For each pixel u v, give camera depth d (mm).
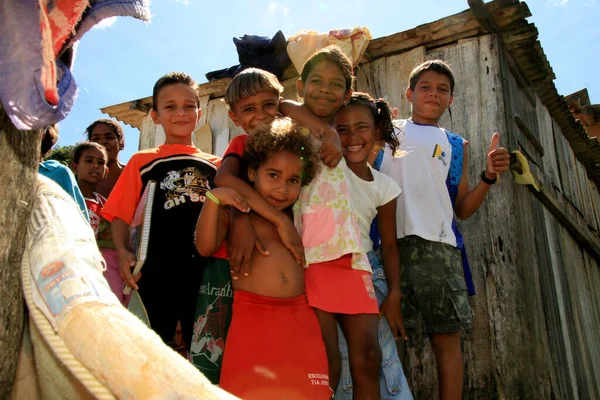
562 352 4859
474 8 4195
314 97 2605
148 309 2498
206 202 2145
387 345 2744
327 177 2434
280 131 2297
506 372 3635
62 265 1146
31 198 1280
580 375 5430
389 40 4754
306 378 1916
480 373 3703
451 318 2879
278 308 2057
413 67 4750
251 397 1865
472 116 4367
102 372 969
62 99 1302
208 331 2219
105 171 3635
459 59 4566
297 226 2416
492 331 3764
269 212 2209
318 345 2023
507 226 3938
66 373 1098
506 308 3771
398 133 3342
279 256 2184
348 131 2719
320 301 2166
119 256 2564
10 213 1200
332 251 2291
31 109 1167
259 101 2584
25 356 1232
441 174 3232
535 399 3562
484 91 4379
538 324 4148
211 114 5777
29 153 1272
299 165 2264
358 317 2240
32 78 1172
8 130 1201
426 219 3062
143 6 1459
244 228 2180
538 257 4828
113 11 1423
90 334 1009
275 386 1881
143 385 930
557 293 5371
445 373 2867
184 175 2740
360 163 2732
